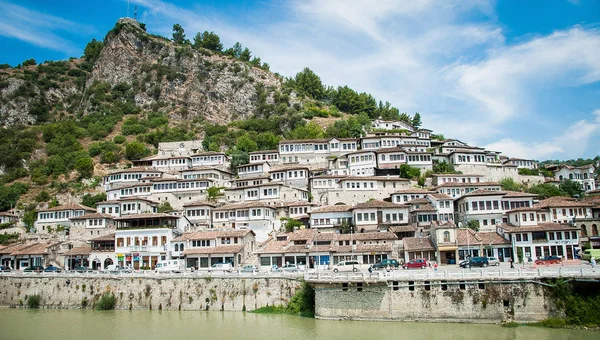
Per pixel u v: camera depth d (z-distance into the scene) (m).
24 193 149.75
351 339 51.19
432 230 79.12
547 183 124.62
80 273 77.44
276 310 65.12
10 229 122.00
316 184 116.75
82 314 71.19
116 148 173.38
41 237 114.38
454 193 105.19
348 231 92.12
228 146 169.12
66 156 168.12
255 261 84.00
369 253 78.00
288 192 112.56
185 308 69.75
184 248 86.88
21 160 172.12
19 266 98.81
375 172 124.44
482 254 77.50
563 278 53.47
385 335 51.94
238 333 56.56
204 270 75.12
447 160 129.50
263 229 98.75
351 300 58.66
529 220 83.75
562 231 78.12
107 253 93.88
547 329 51.50
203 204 106.62
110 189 129.12
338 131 161.75
